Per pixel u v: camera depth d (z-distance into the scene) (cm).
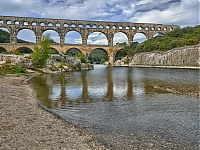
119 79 5184
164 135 1416
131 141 1320
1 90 3106
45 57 8238
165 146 1244
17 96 2741
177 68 9800
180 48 10850
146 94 2988
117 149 1203
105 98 2741
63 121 1730
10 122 1605
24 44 13712
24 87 3719
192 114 1912
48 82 4609
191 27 15862
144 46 15488
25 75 6316
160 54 12519
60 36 15138
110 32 16375
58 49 14488
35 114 1900
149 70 9038
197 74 5897
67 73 7781
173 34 15762
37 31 14612
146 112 2011
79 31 15575
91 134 1441
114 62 16538
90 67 12106
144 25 17375
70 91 3334
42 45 8331
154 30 17712
